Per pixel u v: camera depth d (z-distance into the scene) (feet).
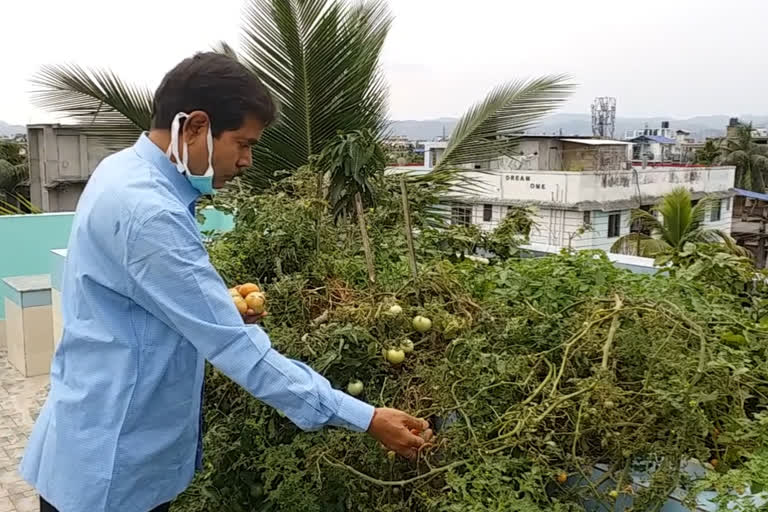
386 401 6.60
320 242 8.99
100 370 5.27
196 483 7.09
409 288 7.10
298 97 19.45
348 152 9.11
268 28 18.92
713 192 62.85
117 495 5.35
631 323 6.26
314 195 9.57
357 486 6.57
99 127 21.61
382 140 19.17
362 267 8.52
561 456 5.65
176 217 5.08
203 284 5.07
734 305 8.29
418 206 12.48
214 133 5.32
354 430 5.80
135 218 4.99
